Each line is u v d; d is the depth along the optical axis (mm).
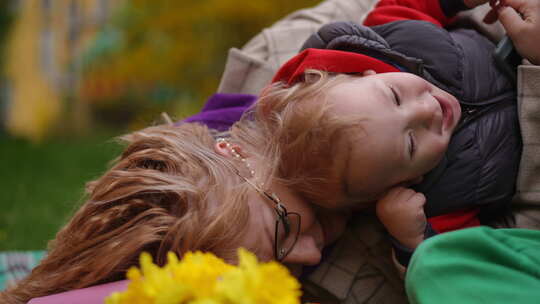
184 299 749
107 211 1121
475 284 970
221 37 4289
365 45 1268
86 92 5383
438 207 1232
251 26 4160
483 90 1281
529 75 1248
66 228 1184
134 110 5191
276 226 1109
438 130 1153
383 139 1087
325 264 1296
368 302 1282
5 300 1173
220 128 1438
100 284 1107
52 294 1131
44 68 5574
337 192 1148
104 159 3342
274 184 1160
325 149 1110
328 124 1098
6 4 5703
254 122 1312
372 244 1297
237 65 1628
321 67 1229
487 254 1022
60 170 3107
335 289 1272
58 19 5590
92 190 1249
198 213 1086
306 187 1155
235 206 1088
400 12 1402
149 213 1096
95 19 5438
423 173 1175
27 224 2207
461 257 1007
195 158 1179
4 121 5457
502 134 1263
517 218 1299
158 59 4438
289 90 1213
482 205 1279
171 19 4293
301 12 1822
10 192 2658
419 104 1134
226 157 1200
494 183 1245
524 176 1267
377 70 1235
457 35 1370
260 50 1706
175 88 4484
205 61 4375
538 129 1254
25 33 5664
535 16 1260
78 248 1122
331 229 1271
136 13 4473
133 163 1191
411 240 1156
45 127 5363
